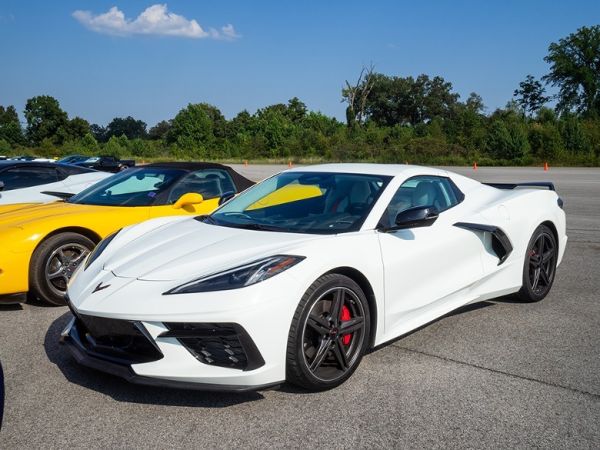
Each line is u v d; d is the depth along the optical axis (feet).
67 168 28.81
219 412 9.46
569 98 217.15
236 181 21.66
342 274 10.74
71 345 10.69
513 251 14.97
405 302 11.95
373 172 13.33
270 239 11.00
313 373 9.94
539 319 14.61
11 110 314.55
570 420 9.14
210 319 9.07
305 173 13.97
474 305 15.96
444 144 168.25
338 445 8.39
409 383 10.60
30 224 15.56
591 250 24.25
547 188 17.13
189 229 12.44
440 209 13.70
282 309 9.45
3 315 15.11
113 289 10.03
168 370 9.22
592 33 213.25
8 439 8.62
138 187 19.38
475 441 8.49
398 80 296.71
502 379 10.78
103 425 9.04
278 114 254.27
